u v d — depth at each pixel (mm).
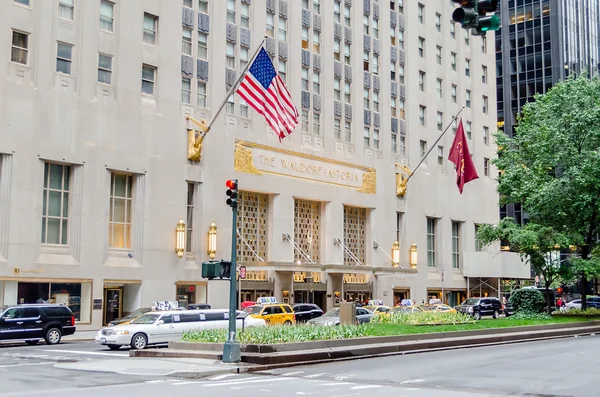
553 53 99375
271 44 51594
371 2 62125
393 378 18969
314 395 15508
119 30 42250
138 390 16078
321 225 55406
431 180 67062
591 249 51250
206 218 46062
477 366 21812
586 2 109250
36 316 31859
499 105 103688
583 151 45406
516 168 47469
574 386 17250
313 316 41875
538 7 101750
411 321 34094
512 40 103812
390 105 62938
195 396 15078
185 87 46062
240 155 48562
